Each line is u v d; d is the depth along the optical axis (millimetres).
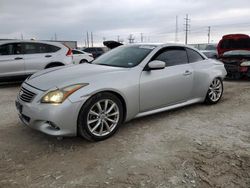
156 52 4465
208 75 5336
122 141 3656
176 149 3400
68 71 3996
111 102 3695
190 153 3281
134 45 4914
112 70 3924
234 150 3367
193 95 5102
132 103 3945
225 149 3396
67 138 3746
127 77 3889
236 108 5441
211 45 20703
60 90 3328
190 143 3594
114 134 3865
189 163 3021
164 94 4426
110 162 3053
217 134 3936
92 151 3338
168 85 4453
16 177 2736
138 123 4395
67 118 3287
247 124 4406
